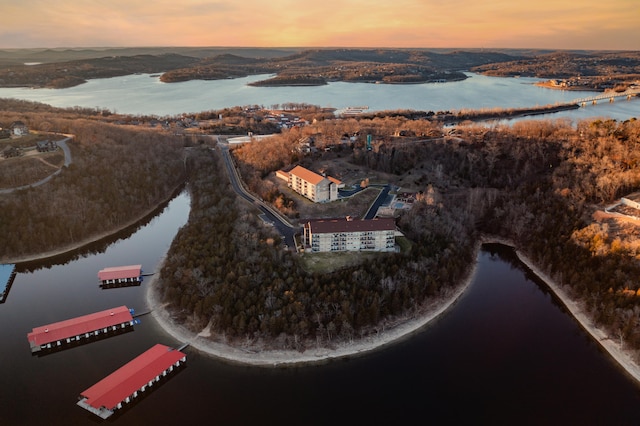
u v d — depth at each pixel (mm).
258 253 197125
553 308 195875
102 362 159625
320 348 165250
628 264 191500
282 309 170125
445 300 196250
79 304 193375
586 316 185500
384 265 194750
